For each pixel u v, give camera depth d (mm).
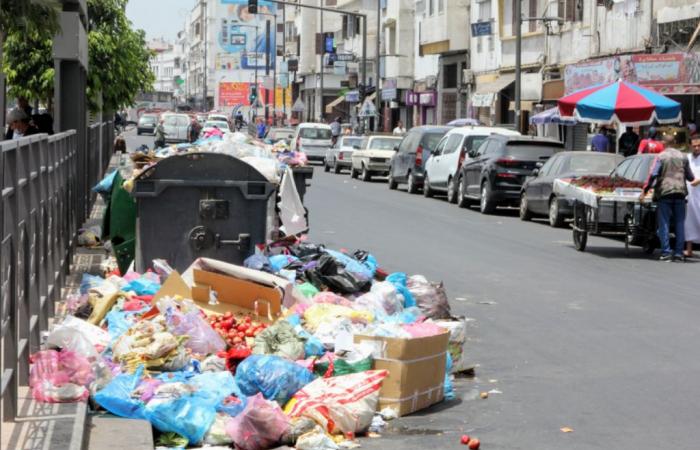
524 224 29922
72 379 9234
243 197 14430
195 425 8859
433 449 8953
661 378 11539
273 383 9609
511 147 33062
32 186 10336
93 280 12711
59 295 14008
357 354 10055
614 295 17141
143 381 9359
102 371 9383
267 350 10484
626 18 40531
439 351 10508
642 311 15641
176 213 14375
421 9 72625
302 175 18906
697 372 11812
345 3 96375
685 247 24922
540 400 10641
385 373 9984
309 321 11555
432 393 10406
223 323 11172
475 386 11234
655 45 38094
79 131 21312
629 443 9125
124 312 11688
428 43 67000
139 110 128625
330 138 65812
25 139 9531
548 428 9625
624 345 13242
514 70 54062
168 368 9938
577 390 11023
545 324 14625
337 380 9719
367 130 71000
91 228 20828
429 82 70812
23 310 9500
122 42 40000
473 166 34562
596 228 22906
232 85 158375
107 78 39906
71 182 18219
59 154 15055
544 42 50281
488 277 18938
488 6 58469
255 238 14500
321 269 13773
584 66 41406
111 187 15859
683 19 36031
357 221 28859
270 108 149250
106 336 10867
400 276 13820
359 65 89500
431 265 20359
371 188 44938
